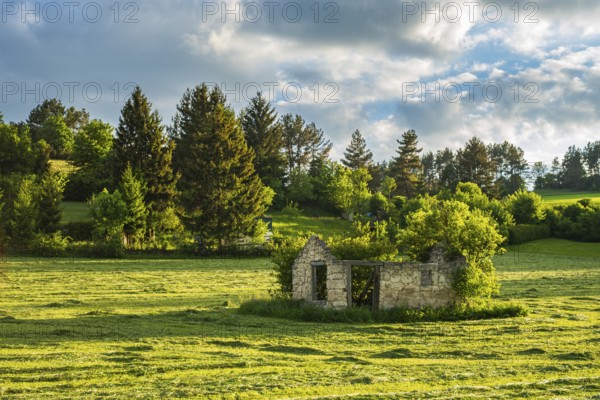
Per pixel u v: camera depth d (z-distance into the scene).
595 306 37.50
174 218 95.38
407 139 162.62
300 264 35.69
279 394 15.49
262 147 137.50
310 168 164.12
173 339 24.03
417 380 17.25
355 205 133.25
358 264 32.75
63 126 170.38
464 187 135.62
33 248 75.06
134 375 17.55
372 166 172.12
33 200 83.31
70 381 16.77
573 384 16.89
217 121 100.88
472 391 16.00
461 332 26.80
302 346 22.70
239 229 95.25
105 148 126.50
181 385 16.31
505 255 96.38
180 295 44.84
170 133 136.00
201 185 98.94
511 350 22.41
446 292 33.56
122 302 39.78
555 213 119.69
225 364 19.09
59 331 25.08
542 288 50.34
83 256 75.94
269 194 119.69
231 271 65.50
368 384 16.64
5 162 118.00
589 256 96.56
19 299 40.22
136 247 84.12
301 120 175.12
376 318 31.05
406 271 32.97
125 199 89.44
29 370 17.84
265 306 33.66
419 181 162.25
